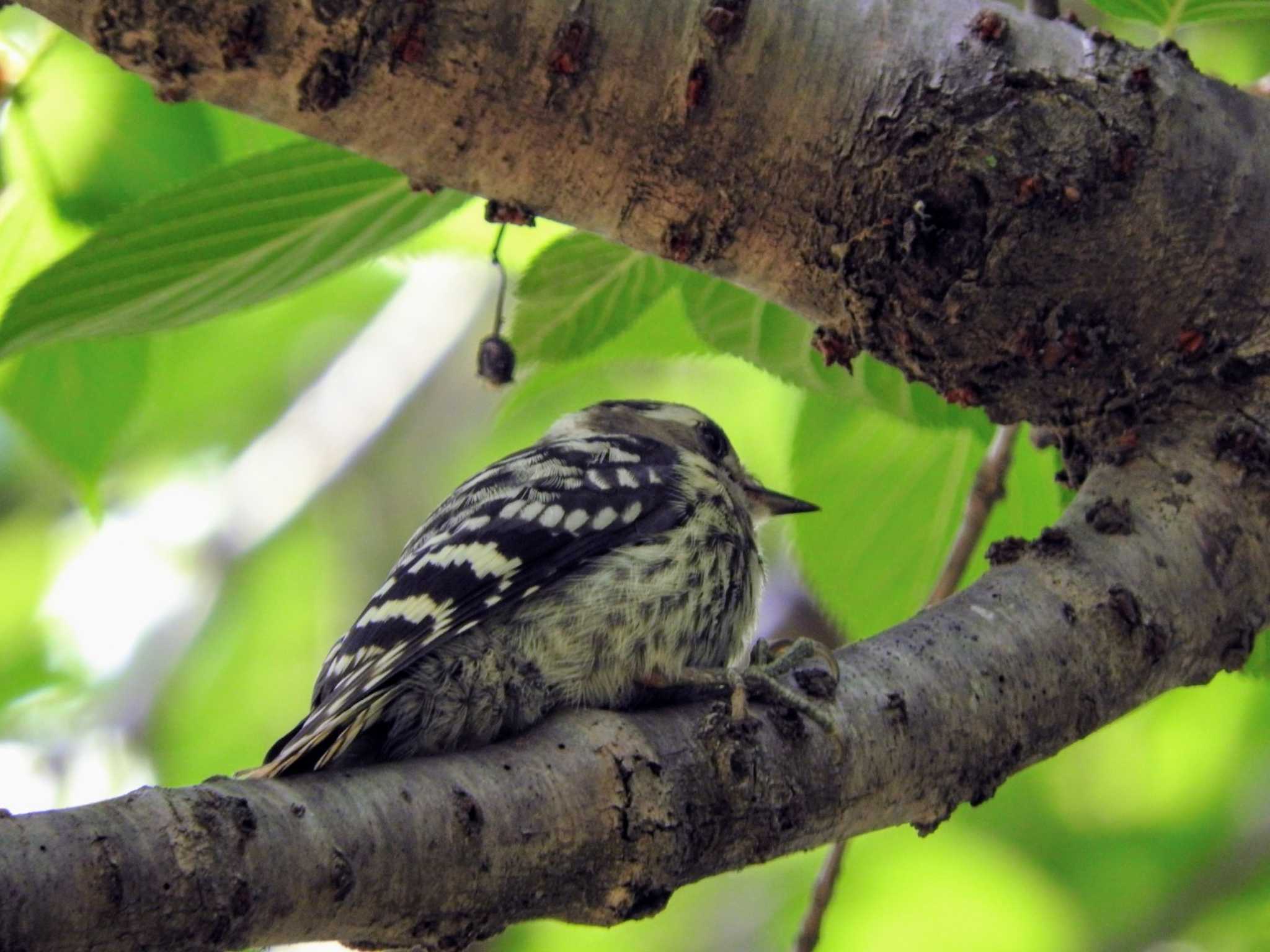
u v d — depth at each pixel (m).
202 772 16.22
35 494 16.67
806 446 11.09
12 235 9.41
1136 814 14.93
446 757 5.74
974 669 6.29
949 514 10.98
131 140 9.52
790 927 15.20
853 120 6.44
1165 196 6.65
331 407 16.56
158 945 4.75
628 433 11.00
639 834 5.75
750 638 8.59
